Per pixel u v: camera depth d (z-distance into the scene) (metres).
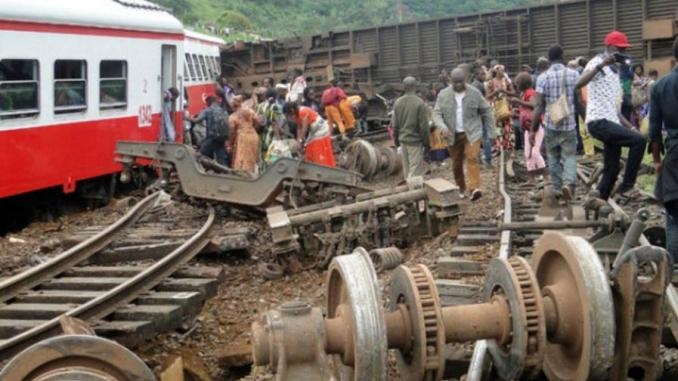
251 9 67.31
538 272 5.14
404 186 11.88
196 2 64.56
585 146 17.30
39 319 8.17
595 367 4.62
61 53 14.66
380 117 27.83
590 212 8.78
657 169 7.73
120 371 4.54
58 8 14.64
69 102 15.03
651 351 4.89
